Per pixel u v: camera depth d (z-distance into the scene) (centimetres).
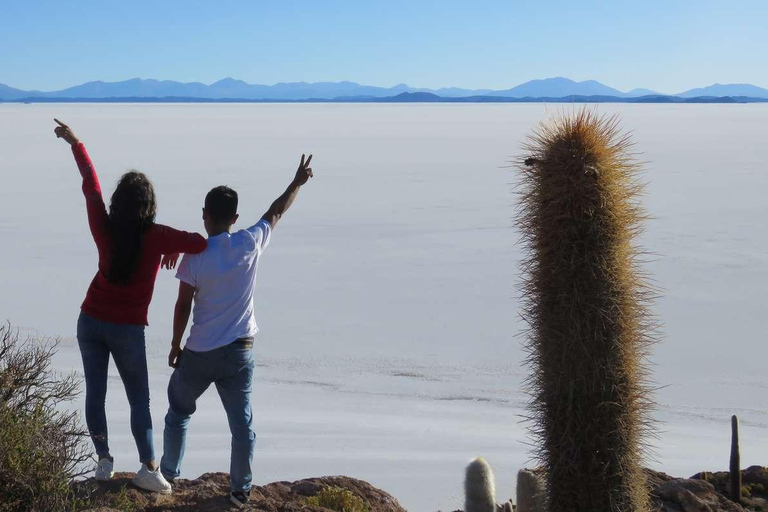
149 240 442
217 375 449
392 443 1032
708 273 2117
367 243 2631
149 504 448
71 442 486
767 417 1163
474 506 402
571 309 389
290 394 1262
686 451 1009
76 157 465
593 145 393
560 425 401
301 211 3347
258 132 10319
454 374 1375
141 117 16725
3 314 1725
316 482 537
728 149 6650
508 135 9456
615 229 393
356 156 6319
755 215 3084
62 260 2316
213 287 442
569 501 402
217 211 457
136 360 455
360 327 1681
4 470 404
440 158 6109
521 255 2409
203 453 998
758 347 1511
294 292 1986
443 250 2508
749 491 587
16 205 3412
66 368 1270
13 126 11619
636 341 405
